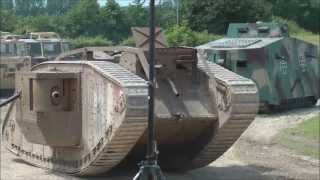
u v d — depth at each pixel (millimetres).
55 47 28859
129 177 11070
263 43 21797
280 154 14094
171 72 10883
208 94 10875
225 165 12695
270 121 19656
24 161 12609
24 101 11352
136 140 9898
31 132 11328
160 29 10891
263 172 12023
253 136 16609
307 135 16766
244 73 21469
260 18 59125
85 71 10664
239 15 58094
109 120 9828
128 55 10680
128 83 9484
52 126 10875
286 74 22344
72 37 64000
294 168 12508
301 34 69312
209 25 58219
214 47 21953
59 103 10805
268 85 21391
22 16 69125
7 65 28062
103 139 10000
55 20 66938
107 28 62156
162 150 11555
